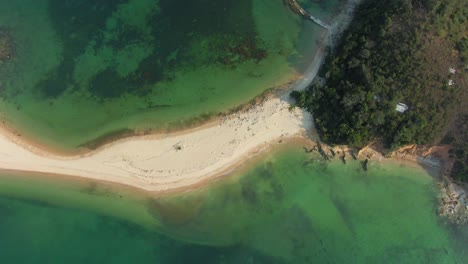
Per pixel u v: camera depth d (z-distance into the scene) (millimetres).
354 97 50656
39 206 53531
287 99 55844
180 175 53781
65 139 55406
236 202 53062
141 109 56375
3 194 53906
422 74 50094
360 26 54281
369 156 53938
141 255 51562
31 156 54844
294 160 54188
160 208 53062
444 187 53062
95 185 53938
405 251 51125
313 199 53031
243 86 56844
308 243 51500
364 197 53062
